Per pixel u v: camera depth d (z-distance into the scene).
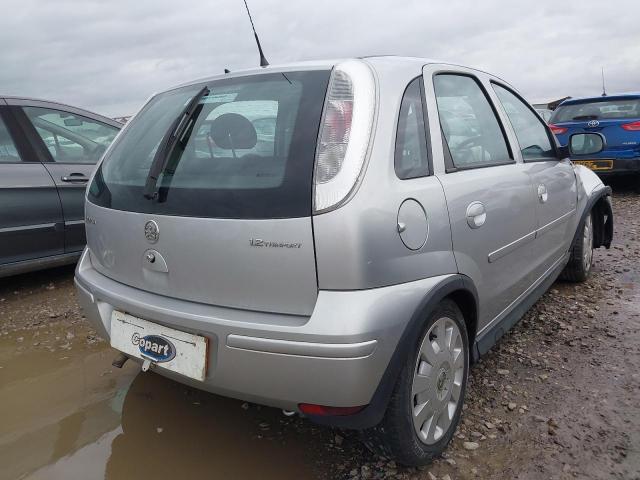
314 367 1.83
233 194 2.00
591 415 2.60
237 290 1.99
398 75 2.29
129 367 3.22
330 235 1.82
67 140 4.79
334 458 2.36
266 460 2.35
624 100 8.36
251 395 1.98
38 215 4.41
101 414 2.72
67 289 4.61
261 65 2.52
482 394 2.81
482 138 2.86
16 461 2.38
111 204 2.42
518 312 3.15
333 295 1.84
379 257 1.89
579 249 4.25
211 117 2.28
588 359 3.17
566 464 2.26
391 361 1.91
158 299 2.20
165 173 2.24
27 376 3.12
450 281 2.20
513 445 2.40
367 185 1.90
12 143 4.40
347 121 1.96
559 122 8.91
